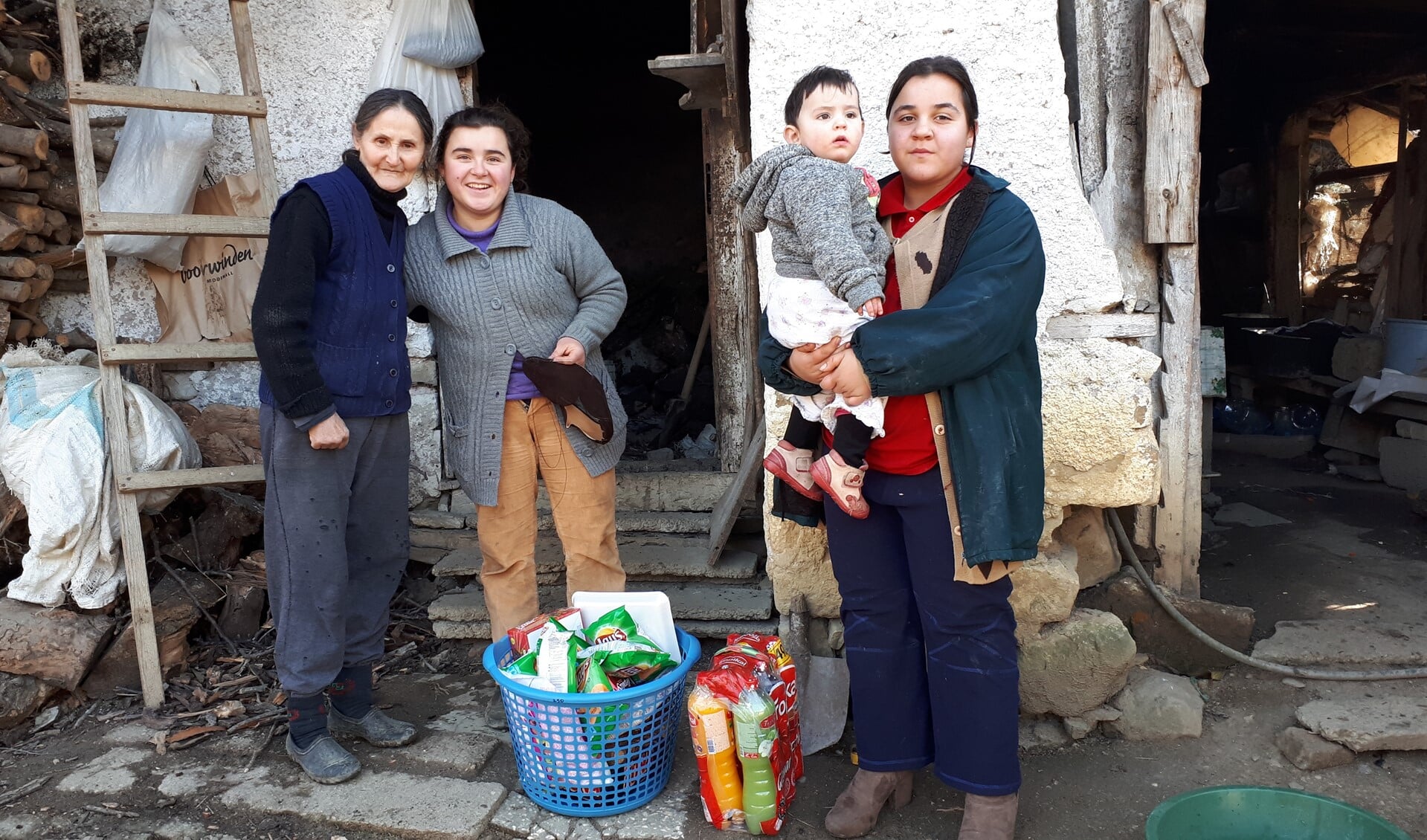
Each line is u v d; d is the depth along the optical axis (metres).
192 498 3.88
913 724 2.48
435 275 2.85
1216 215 9.75
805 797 2.72
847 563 2.45
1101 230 3.30
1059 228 3.06
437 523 4.23
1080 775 2.81
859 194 2.15
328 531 2.68
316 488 2.65
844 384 2.11
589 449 2.98
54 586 3.30
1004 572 2.25
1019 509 2.16
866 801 2.50
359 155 2.75
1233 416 7.17
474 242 2.85
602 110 7.88
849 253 1.98
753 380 4.16
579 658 2.58
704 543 4.08
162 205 3.79
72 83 3.07
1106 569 3.37
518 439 2.96
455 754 2.89
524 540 3.06
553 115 7.88
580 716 2.47
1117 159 3.29
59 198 3.92
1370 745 2.75
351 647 2.90
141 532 3.40
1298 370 6.77
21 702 3.10
